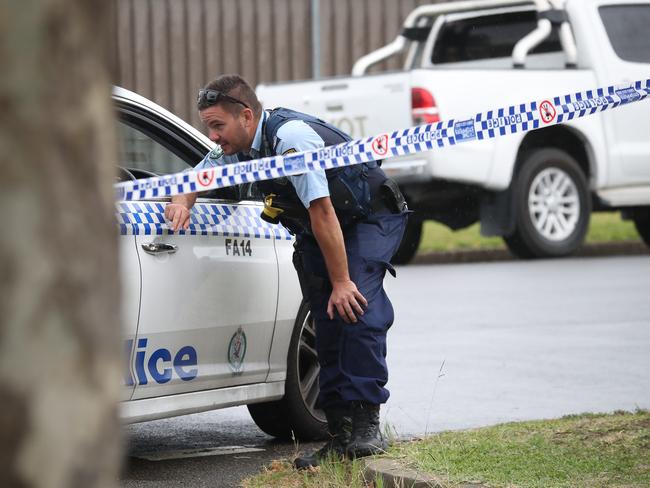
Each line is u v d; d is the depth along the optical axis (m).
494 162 30.77
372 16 45.44
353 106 30.70
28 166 3.24
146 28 45.94
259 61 45.94
